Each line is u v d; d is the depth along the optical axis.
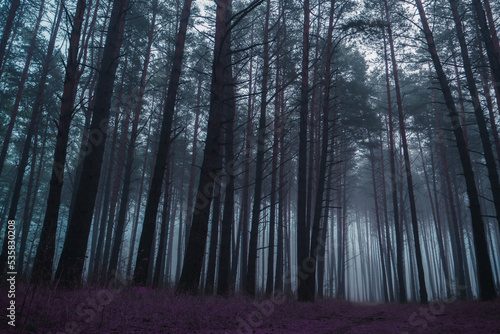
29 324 3.62
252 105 18.84
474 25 16.20
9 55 18.00
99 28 16.42
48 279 5.68
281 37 16.22
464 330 4.54
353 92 20.02
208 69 19.61
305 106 12.09
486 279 9.97
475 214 10.52
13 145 25.84
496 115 18.89
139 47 17.80
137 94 17.16
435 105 22.20
